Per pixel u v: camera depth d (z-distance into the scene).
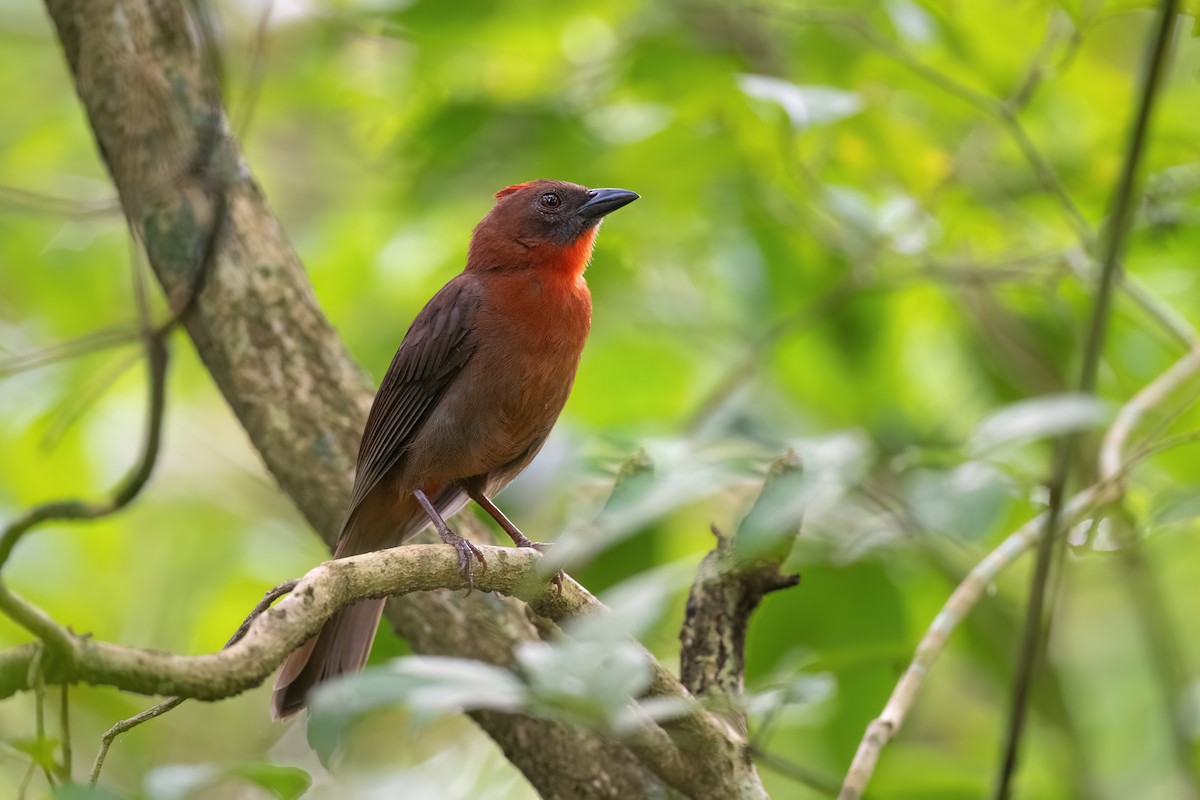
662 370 12.09
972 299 12.30
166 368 8.31
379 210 12.31
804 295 11.68
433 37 11.09
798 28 11.18
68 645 4.56
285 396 8.38
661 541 9.89
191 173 8.34
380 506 9.35
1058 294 11.52
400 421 9.13
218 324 8.36
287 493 8.53
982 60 10.91
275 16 11.50
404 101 11.96
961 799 9.54
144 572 13.24
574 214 9.51
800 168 10.40
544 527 10.45
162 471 13.51
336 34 12.12
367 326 12.52
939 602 11.07
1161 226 10.05
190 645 13.02
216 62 8.57
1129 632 13.49
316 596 5.52
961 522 7.04
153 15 8.48
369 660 10.05
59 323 12.80
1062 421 7.21
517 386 9.19
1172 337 9.97
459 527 9.31
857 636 9.45
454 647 8.09
